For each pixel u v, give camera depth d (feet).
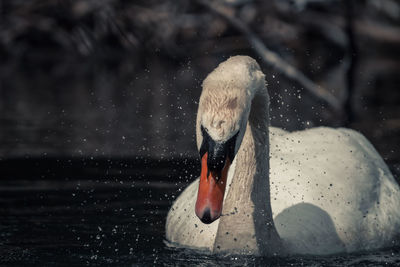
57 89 83.15
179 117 63.16
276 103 68.33
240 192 24.29
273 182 27.84
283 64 58.23
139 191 37.04
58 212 32.68
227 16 67.10
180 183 38.93
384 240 28.19
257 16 88.43
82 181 39.11
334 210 27.20
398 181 37.29
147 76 91.76
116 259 24.95
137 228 30.04
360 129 55.01
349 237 26.76
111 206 33.91
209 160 19.47
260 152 24.17
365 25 96.37
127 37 96.78
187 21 94.12
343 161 29.50
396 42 98.63
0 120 61.21
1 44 107.65
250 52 69.51
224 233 24.34
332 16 93.50
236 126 19.84
